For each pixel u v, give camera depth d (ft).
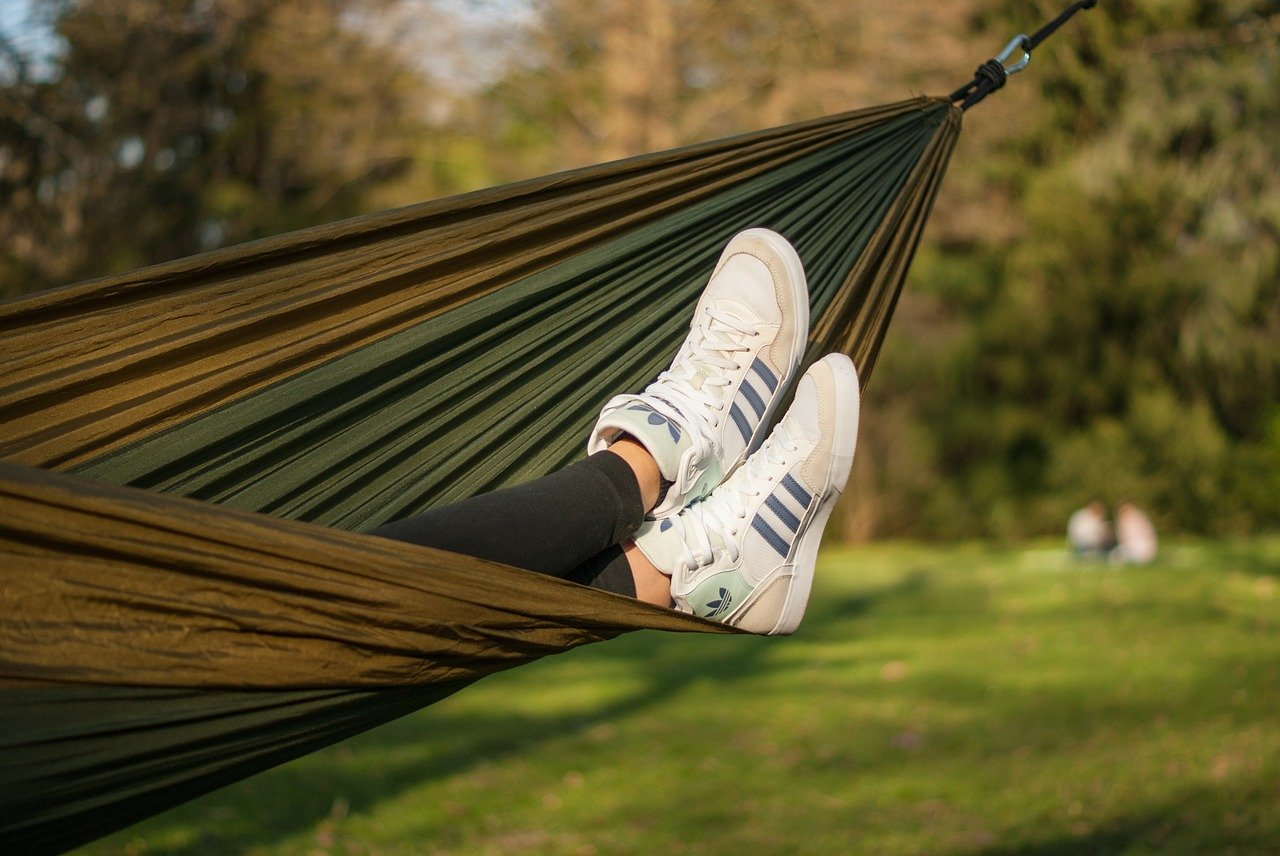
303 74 44.16
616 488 5.45
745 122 46.26
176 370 5.43
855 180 7.43
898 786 16.75
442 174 46.44
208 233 45.70
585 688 25.13
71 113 42.52
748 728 21.15
